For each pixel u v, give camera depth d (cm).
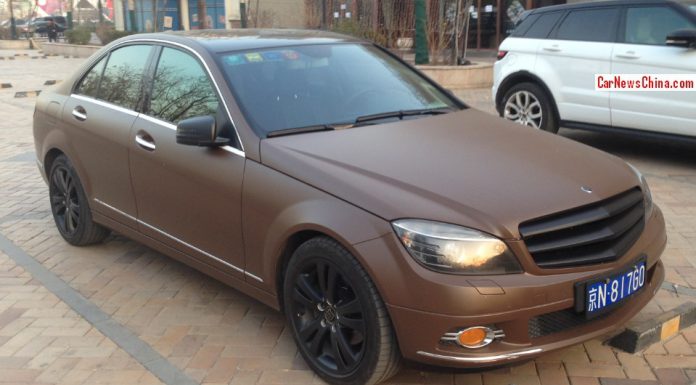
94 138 486
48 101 552
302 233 338
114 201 481
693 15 691
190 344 390
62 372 364
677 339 377
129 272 499
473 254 291
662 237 360
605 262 315
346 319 324
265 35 470
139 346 389
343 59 454
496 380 342
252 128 376
